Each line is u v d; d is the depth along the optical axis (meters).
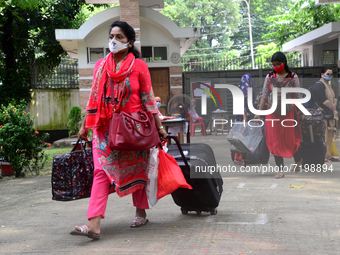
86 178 3.39
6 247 3.04
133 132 3.03
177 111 7.94
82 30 13.20
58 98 16.30
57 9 14.99
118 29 3.16
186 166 3.46
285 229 3.18
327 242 2.85
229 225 3.36
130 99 3.17
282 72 4.05
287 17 20.53
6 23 14.50
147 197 3.45
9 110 7.30
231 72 15.34
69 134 14.86
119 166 3.21
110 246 2.96
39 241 3.16
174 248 2.85
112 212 4.05
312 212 3.61
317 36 16.00
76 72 16.62
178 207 4.15
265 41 40.59
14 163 7.06
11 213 4.25
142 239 3.10
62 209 4.31
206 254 2.71
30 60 16.02
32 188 5.98
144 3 14.04
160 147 3.38
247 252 2.71
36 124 16.06
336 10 18.20
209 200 3.61
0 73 15.11
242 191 4.49
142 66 3.24
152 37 14.06
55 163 3.34
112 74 3.07
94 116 3.18
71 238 3.21
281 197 4.14
